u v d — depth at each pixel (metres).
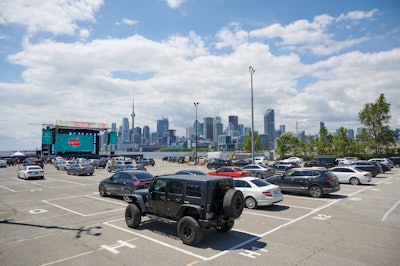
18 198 15.94
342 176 22.02
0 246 7.77
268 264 6.46
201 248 7.52
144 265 6.43
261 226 9.71
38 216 11.38
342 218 10.85
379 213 11.72
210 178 8.19
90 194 17.28
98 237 8.52
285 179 16.83
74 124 67.12
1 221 10.59
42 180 26.53
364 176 21.06
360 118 51.56
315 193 15.78
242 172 22.97
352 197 15.80
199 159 58.25
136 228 9.51
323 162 35.00
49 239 8.38
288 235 8.66
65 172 36.97
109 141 73.75
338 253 7.11
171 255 7.03
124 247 7.63
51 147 65.19
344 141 55.31
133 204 9.68
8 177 30.38
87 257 6.94
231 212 7.62
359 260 6.66
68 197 16.19
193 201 7.92
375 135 49.97
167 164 58.47
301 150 63.94
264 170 24.56
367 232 8.94
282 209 12.60
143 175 15.08
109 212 12.08
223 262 6.58
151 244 7.86
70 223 10.23
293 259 6.74
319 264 6.44
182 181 8.32
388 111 48.72
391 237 8.41
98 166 46.12
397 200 14.82
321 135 59.38
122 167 33.59
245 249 7.43
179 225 7.96
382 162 33.19
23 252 7.31
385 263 6.47
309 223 10.10
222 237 8.46
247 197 12.84
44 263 6.59
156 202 8.98
